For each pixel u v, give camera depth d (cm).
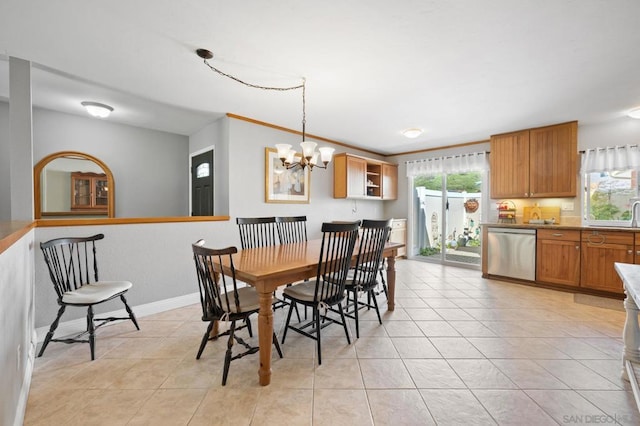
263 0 158
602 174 381
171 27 183
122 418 146
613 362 196
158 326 258
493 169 441
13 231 129
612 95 289
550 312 289
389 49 207
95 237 240
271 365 192
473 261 514
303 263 199
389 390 168
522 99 300
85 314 250
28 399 159
